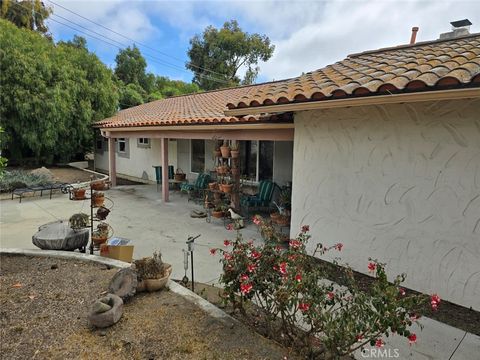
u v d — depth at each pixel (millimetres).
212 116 7457
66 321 3045
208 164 11047
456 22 6070
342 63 6012
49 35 24062
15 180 10547
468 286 3635
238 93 12172
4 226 6910
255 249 2916
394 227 4215
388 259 4297
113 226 7141
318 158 5066
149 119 10219
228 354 2590
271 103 4602
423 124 3857
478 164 3477
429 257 3920
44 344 2703
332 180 4895
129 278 3490
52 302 3393
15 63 12398
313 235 5234
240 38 32719
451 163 3672
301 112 5254
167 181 9781
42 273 4113
